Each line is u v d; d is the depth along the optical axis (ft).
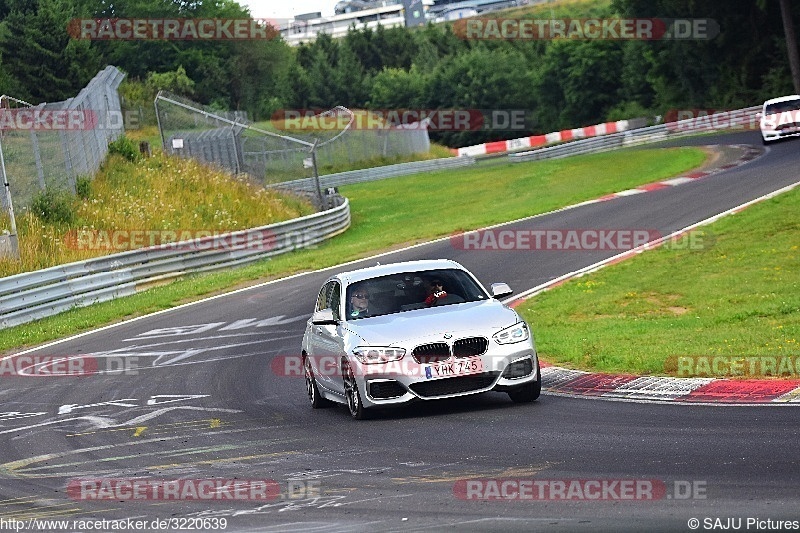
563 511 25.66
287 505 29.09
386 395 41.22
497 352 41.11
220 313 86.43
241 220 146.20
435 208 172.04
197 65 402.31
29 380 64.90
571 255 95.04
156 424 46.83
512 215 130.93
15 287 92.38
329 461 34.99
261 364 62.69
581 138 323.57
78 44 313.53
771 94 277.03
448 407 43.75
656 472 28.71
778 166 132.05
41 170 121.90
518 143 327.88
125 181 146.61
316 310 51.70
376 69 536.42
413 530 25.13
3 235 105.50
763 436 31.83
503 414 40.47
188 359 66.85
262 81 439.22
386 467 33.01
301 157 263.70
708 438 32.37
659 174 156.25
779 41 279.69
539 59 490.49
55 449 42.45
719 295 69.77
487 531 24.50
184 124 182.29
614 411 38.86
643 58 361.71
